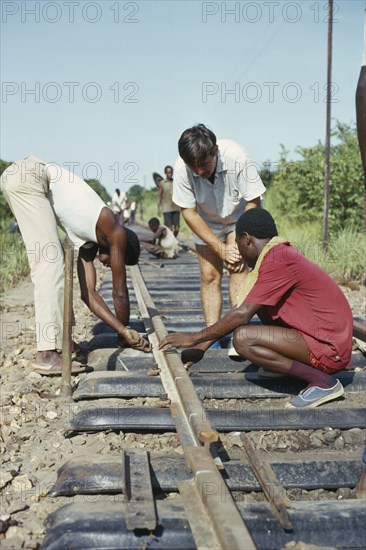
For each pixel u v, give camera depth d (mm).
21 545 2787
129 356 5105
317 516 2795
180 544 2643
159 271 11258
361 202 13617
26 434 3926
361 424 3930
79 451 3715
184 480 3162
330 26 10820
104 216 4785
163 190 16500
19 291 10227
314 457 3494
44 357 5008
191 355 4574
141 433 3906
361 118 2814
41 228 4797
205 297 5652
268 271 4004
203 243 5492
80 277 5090
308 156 15047
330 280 4145
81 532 2688
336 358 4129
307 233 13539
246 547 2365
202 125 4793
